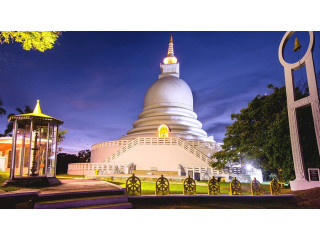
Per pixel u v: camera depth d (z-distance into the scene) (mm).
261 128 16172
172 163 26375
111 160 27516
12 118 10531
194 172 23438
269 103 15625
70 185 10336
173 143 27281
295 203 9945
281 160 13094
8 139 21000
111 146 32188
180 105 39750
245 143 17719
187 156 26422
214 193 10281
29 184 9469
